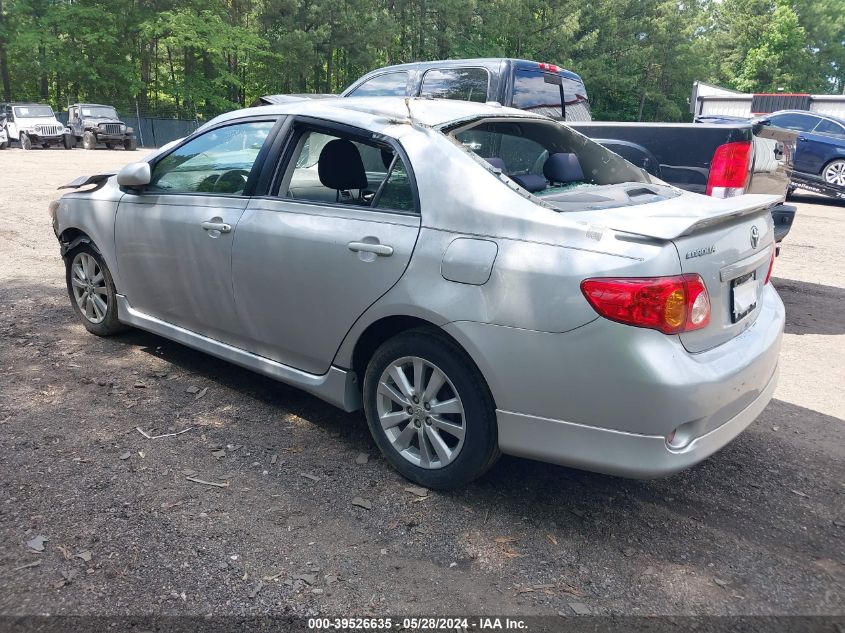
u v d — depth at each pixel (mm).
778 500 3191
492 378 2754
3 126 28906
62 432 3488
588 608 2410
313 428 3695
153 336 4961
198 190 3988
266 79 42250
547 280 2604
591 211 2891
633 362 2467
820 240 10477
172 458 3297
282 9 38438
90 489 2982
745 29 58094
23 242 8000
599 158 3943
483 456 2908
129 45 40344
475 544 2744
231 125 3955
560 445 2684
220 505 2924
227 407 3896
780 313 3346
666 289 2467
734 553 2766
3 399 3828
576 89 7965
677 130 5375
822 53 63000
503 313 2689
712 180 5262
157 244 4094
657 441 2521
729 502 3154
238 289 3672
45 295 5898
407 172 3109
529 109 7125
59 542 2611
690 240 2609
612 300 2475
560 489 3189
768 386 3127
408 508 2973
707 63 52438
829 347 5547
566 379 2596
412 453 3172
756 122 5695
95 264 4746
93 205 4543
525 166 3713
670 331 2504
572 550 2734
